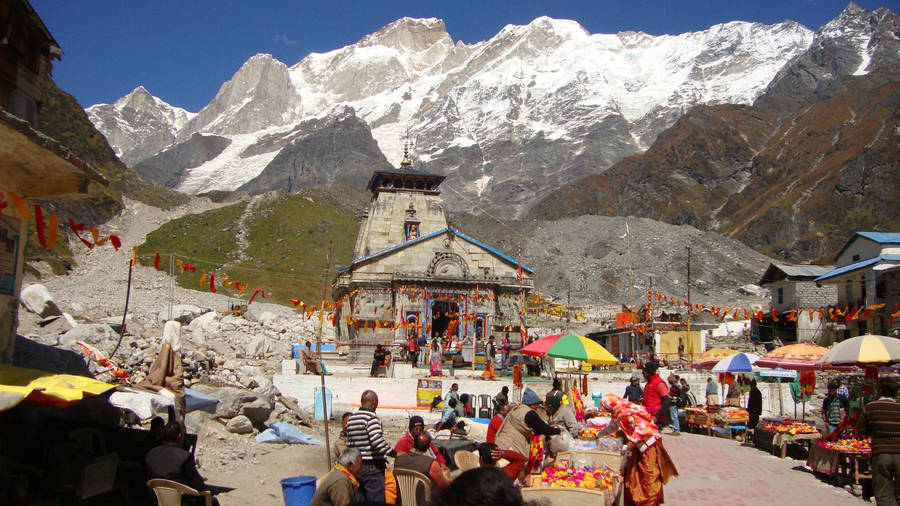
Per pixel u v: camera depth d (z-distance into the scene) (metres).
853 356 24.08
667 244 147.62
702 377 45.22
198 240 133.12
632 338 68.50
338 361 53.00
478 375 44.53
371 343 55.38
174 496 13.10
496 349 52.50
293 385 34.97
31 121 18.22
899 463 15.43
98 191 18.12
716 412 31.98
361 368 44.62
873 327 64.56
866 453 19.19
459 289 57.12
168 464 13.84
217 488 17.27
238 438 22.45
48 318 33.06
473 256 59.22
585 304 114.50
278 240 136.00
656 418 20.62
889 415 15.68
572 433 21.78
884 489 15.59
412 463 13.53
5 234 16.91
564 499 14.48
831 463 20.19
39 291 33.56
